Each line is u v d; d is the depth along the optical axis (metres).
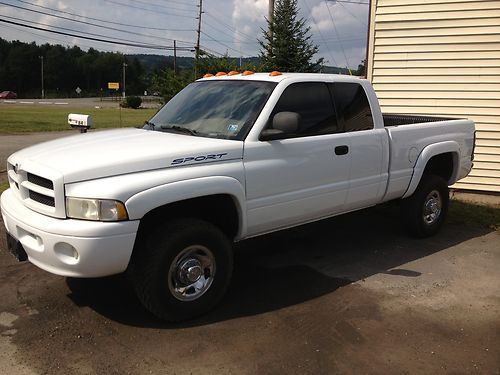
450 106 8.94
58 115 35.44
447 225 6.81
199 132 4.34
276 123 4.09
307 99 4.64
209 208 4.18
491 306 4.26
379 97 9.41
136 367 3.26
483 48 8.53
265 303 4.23
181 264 3.77
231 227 4.23
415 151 5.68
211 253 3.91
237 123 4.24
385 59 9.24
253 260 5.30
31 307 4.06
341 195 4.90
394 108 9.34
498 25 8.36
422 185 5.93
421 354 3.48
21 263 4.99
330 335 3.71
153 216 3.85
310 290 4.52
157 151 3.68
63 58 133.25
